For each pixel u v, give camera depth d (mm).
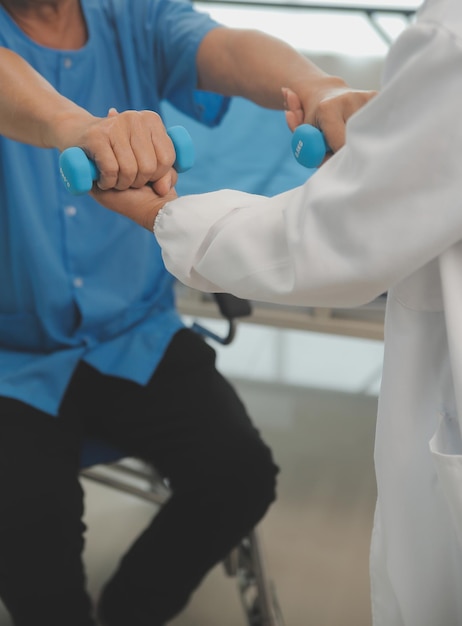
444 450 792
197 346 1462
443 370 814
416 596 878
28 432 1296
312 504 1989
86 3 1341
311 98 1126
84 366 1411
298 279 721
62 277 1349
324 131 1016
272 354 2795
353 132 701
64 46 1334
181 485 1360
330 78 1169
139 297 1459
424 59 624
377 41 3068
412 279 792
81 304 1365
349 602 1688
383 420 853
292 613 1659
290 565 1793
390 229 667
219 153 1573
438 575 864
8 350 1416
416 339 815
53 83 1314
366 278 695
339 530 1901
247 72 1282
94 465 1400
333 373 2664
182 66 1373
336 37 3123
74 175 864
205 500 1344
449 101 617
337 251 702
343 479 2084
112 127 887
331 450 2219
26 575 1249
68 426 1354
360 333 1748
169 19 1386
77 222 1354
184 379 1421
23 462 1259
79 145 908
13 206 1298
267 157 1560
